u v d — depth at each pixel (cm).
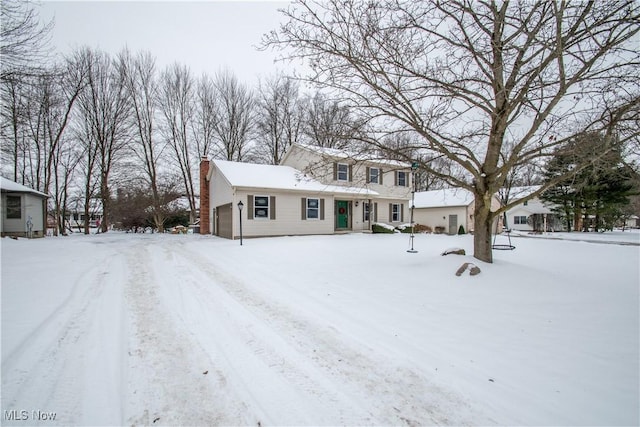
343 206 1873
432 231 2359
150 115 2541
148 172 2530
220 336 349
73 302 450
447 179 641
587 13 417
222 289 542
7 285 520
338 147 696
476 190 605
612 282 526
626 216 3066
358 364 291
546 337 330
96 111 2206
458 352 309
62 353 299
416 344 329
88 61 2134
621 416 211
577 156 506
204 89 2742
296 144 1825
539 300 436
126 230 2758
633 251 1001
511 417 217
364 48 518
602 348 302
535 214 2956
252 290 537
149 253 972
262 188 1459
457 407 229
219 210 1759
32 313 395
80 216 4166
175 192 2684
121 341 330
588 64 427
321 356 306
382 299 473
